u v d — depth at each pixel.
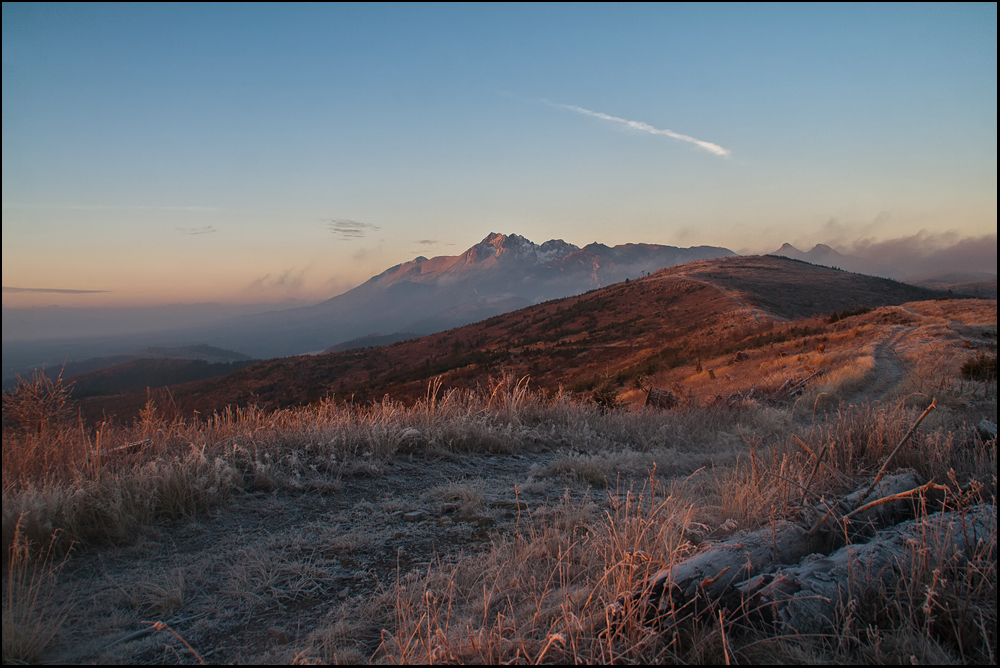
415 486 4.52
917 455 4.49
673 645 2.10
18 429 4.08
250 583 2.73
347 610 2.50
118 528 3.12
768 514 3.28
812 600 2.16
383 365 99.00
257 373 95.50
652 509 3.27
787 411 9.87
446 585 2.70
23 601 2.39
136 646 2.21
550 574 2.81
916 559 2.37
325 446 4.93
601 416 8.39
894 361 18.11
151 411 4.89
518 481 4.94
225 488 3.82
